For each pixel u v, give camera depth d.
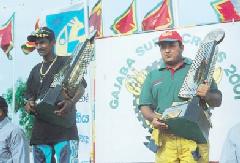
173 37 5.46
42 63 6.42
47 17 7.31
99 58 6.39
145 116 5.53
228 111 5.68
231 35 5.75
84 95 6.69
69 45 7.08
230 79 5.72
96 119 6.35
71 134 6.36
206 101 5.27
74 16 7.09
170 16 6.46
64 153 6.31
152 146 5.47
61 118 6.25
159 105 5.47
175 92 5.40
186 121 5.06
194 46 5.89
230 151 4.59
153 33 6.12
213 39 5.36
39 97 6.27
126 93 6.21
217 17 6.27
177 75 5.45
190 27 5.93
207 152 5.32
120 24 6.81
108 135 6.26
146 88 5.57
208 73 5.23
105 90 6.34
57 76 6.24
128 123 6.16
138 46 6.18
